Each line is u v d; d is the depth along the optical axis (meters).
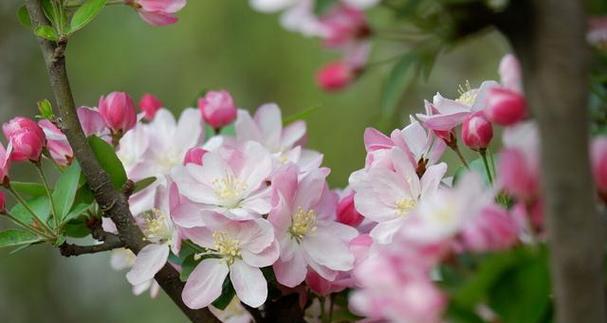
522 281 0.92
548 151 0.90
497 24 0.91
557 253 0.90
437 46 0.95
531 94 0.90
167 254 1.07
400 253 0.93
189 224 1.07
